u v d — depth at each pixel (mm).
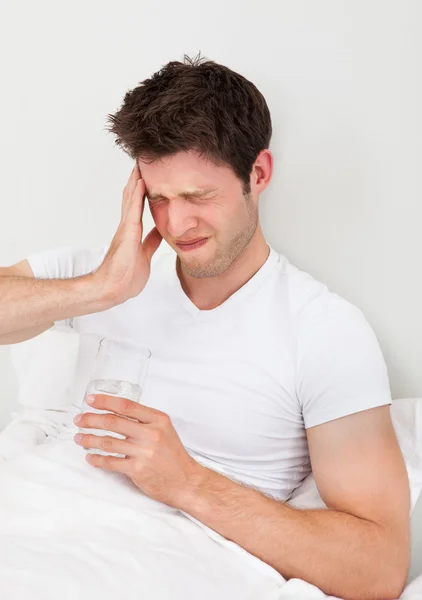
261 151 1348
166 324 1443
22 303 1352
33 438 1567
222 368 1382
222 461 1386
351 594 1183
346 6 1516
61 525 1181
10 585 992
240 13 1627
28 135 1893
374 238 1535
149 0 1725
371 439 1273
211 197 1267
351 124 1532
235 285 1405
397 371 1544
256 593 1129
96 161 1822
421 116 1466
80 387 1516
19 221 1943
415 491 1358
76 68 1817
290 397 1352
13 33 1870
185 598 1065
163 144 1226
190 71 1266
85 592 1010
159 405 1411
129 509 1192
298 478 1421
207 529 1212
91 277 1361
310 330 1342
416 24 1455
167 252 1530
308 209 1596
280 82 1599
